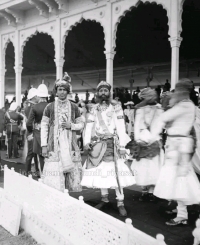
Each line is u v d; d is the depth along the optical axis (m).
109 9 8.51
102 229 2.47
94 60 16.14
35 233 3.41
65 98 4.11
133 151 4.58
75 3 9.40
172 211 3.93
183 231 3.29
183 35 12.70
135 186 5.61
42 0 9.53
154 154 4.45
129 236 2.14
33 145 5.58
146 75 16.39
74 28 13.37
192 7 10.60
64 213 2.99
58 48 9.95
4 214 3.95
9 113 9.20
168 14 7.26
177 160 3.44
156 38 13.08
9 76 20.25
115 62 16.38
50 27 10.23
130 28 12.73
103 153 3.88
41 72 19.19
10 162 8.42
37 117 5.45
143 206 4.27
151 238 1.95
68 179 4.09
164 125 3.61
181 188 3.36
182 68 14.97
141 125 4.45
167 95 4.52
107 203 4.36
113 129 4.03
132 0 7.98
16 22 11.06
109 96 4.09
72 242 2.74
